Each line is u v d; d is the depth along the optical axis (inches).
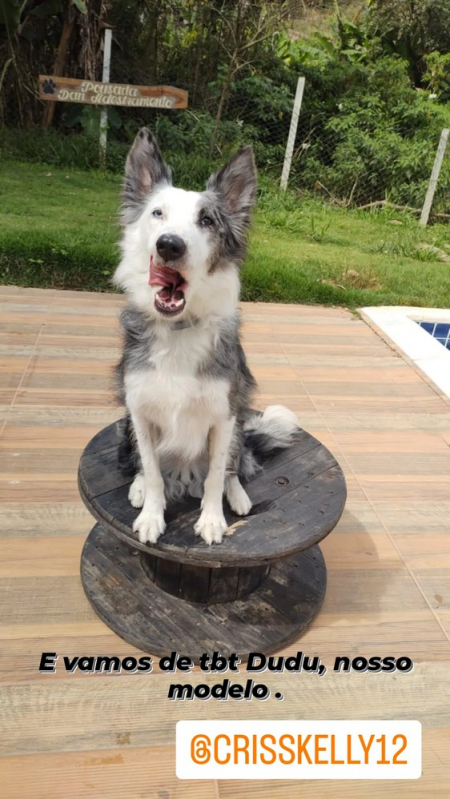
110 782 32.5
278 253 124.5
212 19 187.0
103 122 171.8
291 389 73.9
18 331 80.1
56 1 167.2
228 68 182.1
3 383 67.8
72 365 73.1
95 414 64.0
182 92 162.9
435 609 44.8
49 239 104.2
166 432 40.1
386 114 202.1
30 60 179.6
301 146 189.3
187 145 180.7
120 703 36.4
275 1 184.5
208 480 40.1
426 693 38.8
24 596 42.5
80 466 43.9
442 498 56.7
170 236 34.9
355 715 37.1
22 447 57.8
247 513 41.3
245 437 47.2
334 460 47.1
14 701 35.8
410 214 180.2
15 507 50.4
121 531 38.7
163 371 37.6
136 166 42.9
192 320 37.7
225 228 40.2
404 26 258.2
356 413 69.9
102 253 100.7
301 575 45.8
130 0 180.9
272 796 32.8
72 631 40.5
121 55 187.6
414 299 108.1
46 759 33.3
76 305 90.4
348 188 186.9
